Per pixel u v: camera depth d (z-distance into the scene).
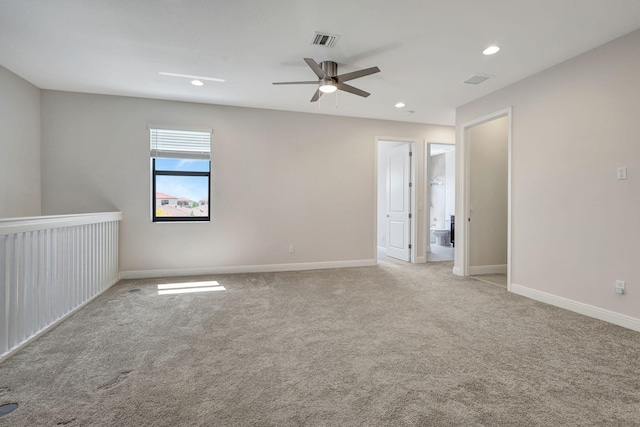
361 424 1.50
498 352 2.25
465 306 3.30
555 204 3.34
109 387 1.81
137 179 4.47
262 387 1.82
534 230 3.58
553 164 3.36
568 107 3.21
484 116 4.32
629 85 2.71
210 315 3.01
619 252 2.77
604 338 2.49
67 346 2.34
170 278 4.49
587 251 3.03
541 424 1.50
